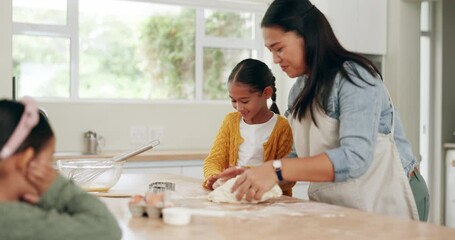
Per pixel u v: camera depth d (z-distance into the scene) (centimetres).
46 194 100
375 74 155
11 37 303
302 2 155
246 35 442
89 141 367
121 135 388
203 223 120
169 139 405
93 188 173
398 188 160
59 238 93
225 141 210
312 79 158
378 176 160
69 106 373
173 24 414
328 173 142
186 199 157
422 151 479
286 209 139
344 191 161
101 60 392
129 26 399
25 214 93
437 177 469
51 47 375
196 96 423
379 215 131
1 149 93
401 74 401
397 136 168
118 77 398
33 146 96
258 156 202
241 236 106
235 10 432
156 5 407
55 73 377
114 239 98
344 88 152
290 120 180
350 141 145
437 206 468
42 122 100
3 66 300
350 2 388
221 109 426
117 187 187
